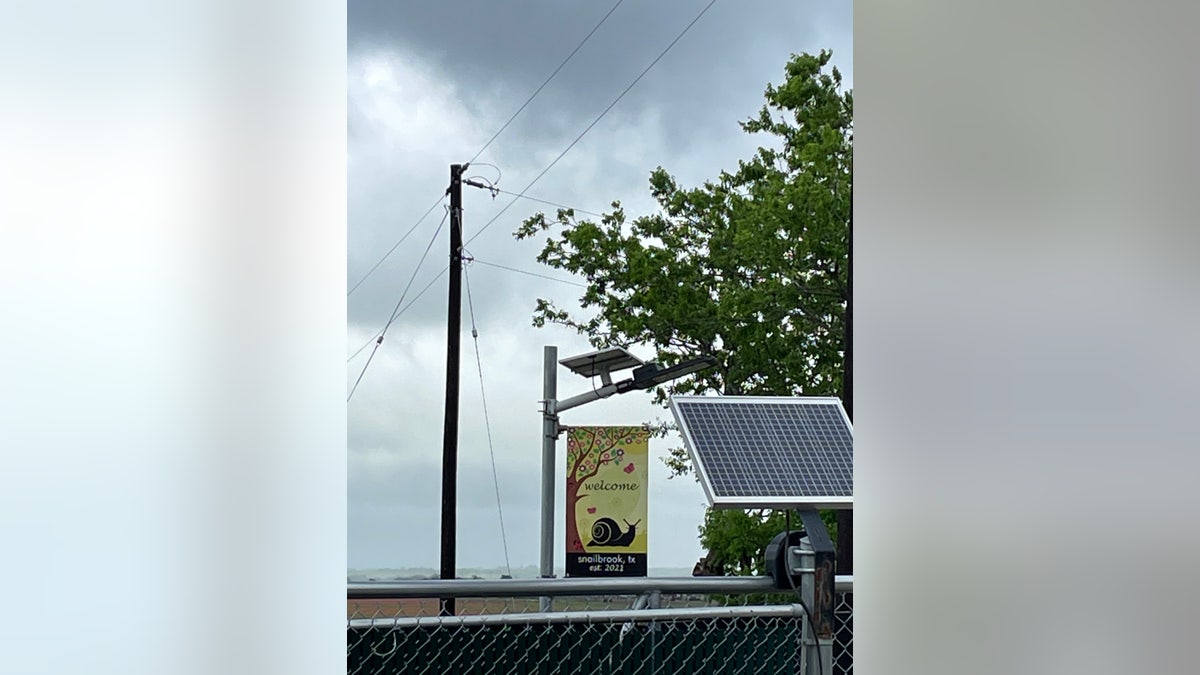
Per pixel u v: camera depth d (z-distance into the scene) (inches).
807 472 81.6
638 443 557.0
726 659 100.9
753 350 589.0
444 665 96.9
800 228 591.5
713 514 557.0
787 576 76.8
